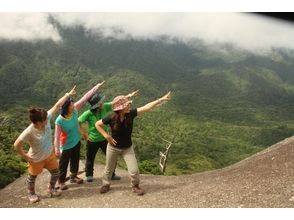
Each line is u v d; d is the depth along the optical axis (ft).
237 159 476.54
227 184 19.98
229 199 17.61
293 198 16.92
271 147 30.01
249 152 513.45
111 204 18.22
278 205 16.43
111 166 19.60
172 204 17.56
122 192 19.98
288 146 24.48
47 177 25.72
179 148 457.68
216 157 469.57
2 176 33.53
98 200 18.92
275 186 18.49
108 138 18.22
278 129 616.39
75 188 21.36
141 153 390.21
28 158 17.87
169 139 533.96
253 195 17.79
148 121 639.76
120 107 17.63
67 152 20.71
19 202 19.62
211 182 21.08
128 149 18.93
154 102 18.16
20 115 451.53
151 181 23.21
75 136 20.70
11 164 38.14
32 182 19.08
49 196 20.03
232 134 614.34
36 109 17.28
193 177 24.36
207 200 17.72
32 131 17.40
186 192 19.26
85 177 23.88
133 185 19.24
